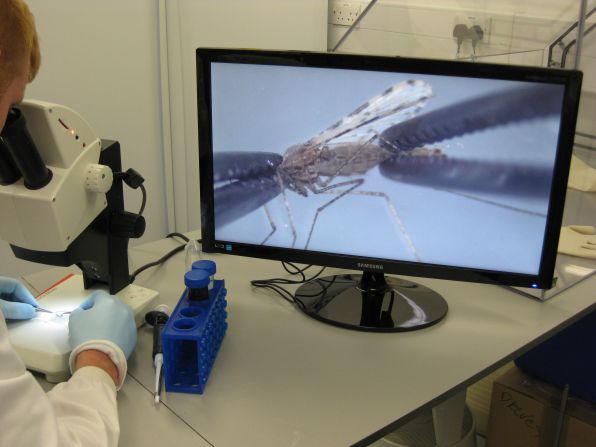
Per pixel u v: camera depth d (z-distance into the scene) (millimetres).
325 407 649
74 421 556
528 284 794
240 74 783
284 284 951
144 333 800
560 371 1214
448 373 719
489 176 759
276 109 790
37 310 779
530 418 1203
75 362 662
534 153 739
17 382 490
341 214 819
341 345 776
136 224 808
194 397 663
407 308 860
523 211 765
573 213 1172
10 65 519
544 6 1098
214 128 813
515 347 780
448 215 786
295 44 2146
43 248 696
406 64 729
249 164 823
